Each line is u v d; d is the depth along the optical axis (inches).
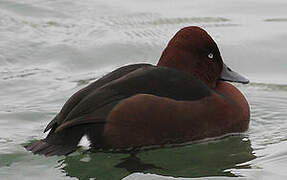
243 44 708.0
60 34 740.0
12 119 538.9
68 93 597.9
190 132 470.6
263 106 575.8
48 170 442.0
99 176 437.4
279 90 615.5
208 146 482.3
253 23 764.0
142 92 462.6
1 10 799.7
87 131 454.0
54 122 466.6
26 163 450.6
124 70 482.9
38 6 813.9
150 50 701.3
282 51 695.1
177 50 502.0
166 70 478.9
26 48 701.3
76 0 834.8
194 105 470.9
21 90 605.6
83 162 453.7
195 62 502.9
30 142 487.5
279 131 519.8
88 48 703.7
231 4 820.6
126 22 771.4
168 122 462.6
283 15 784.9
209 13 792.9
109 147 456.4
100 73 655.8
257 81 642.8
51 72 653.3
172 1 835.4
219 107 482.6
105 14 794.8
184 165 458.3
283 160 462.6
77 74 653.9
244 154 476.4
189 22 765.3
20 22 768.9
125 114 454.3
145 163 458.6
